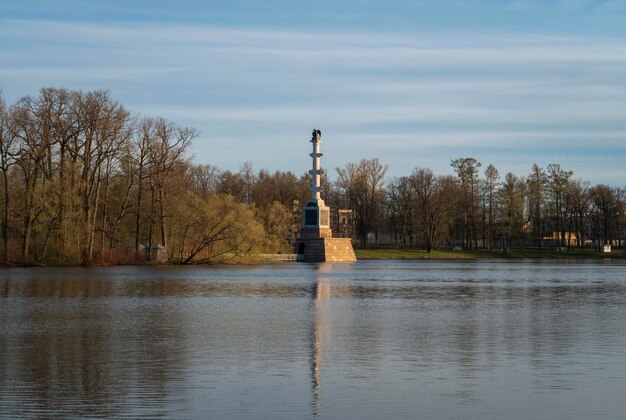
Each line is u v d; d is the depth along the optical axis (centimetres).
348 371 2997
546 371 2995
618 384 2759
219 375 2916
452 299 6284
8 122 9588
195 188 15262
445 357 3306
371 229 18762
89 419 2298
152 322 4497
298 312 5131
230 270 10875
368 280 8975
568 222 18838
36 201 9744
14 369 3017
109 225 11781
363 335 3978
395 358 3281
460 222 18888
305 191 18375
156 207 11375
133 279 8344
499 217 18262
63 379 2834
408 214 18512
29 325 4328
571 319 4772
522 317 4888
